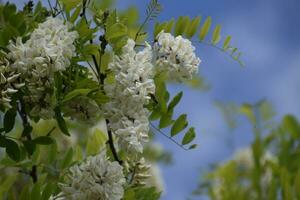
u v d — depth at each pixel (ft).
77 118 4.17
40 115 4.00
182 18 4.63
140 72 4.08
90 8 4.33
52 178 4.64
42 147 4.71
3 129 4.07
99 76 4.28
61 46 3.92
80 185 4.08
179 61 4.33
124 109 4.07
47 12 4.30
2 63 3.92
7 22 4.08
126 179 4.50
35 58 3.86
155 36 4.47
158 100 4.45
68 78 4.12
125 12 4.50
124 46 4.14
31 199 4.24
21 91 4.00
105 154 4.52
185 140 4.54
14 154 4.11
